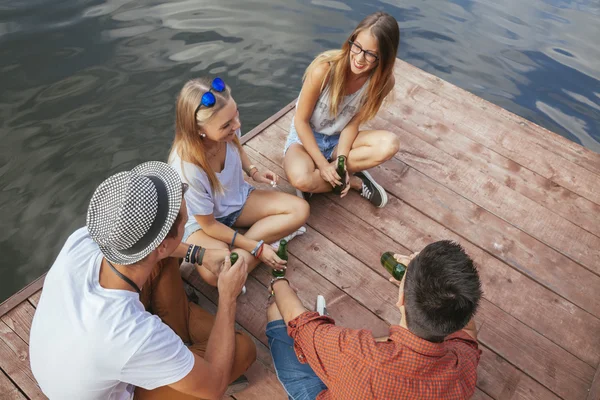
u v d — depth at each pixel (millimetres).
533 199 2982
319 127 2824
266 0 5176
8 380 2082
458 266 1410
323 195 2914
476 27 5195
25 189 3453
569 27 5273
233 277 1828
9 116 3820
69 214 3365
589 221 2893
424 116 3428
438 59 4801
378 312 2408
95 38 4512
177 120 2035
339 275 2543
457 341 1702
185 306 2080
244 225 2631
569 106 4461
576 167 3180
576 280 2611
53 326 1473
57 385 1479
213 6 5039
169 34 4656
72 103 3963
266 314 2361
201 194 2180
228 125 2037
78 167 3600
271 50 4625
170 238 1533
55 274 1544
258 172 2688
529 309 2475
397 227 2781
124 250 1445
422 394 1445
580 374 2252
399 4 5410
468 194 2979
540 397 2174
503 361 2279
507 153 3234
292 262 2580
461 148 3244
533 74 4727
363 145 2803
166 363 1528
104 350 1439
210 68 4375
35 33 4480
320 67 2504
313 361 1616
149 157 3691
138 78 4207
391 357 1451
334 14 5125
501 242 2754
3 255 3146
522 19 5352
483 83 4617
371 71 2514
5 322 2254
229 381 1974
